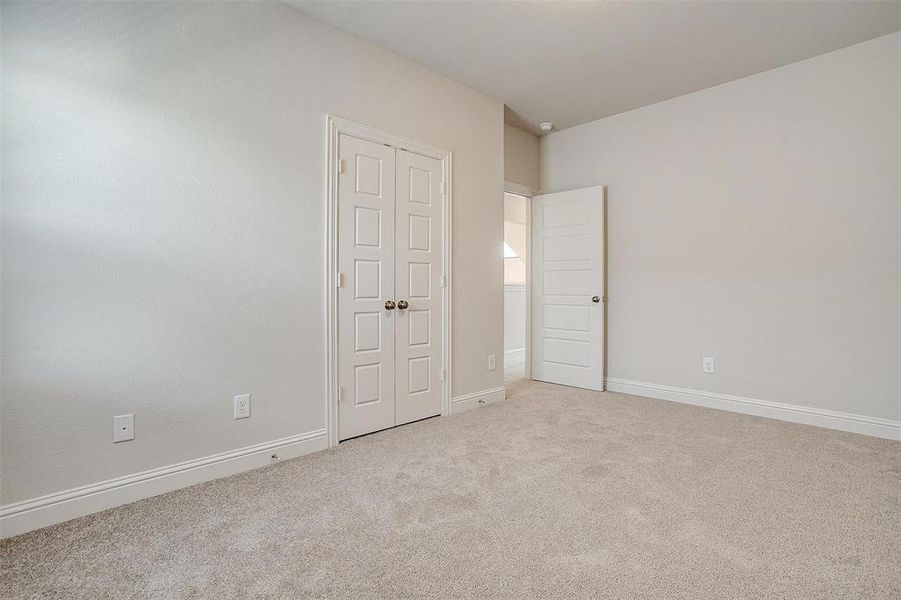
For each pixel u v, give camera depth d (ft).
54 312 5.94
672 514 6.11
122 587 4.64
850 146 9.82
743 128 11.31
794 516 6.04
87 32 6.17
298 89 8.42
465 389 11.63
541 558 5.13
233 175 7.59
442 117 11.03
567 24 8.89
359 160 9.39
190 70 7.11
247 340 7.78
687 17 8.67
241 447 7.71
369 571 4.90
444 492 6.81
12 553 5.24
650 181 13.01
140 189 6.63
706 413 11.27
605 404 12.18
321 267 8.79
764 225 11.00
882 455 8.30
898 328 9.30
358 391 9.41
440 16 8.60
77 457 6.14
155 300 6.78
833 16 8.68
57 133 5.94
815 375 10.28
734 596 4.48
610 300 13.94
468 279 11.71
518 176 14.88
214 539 5.53
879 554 5.17
